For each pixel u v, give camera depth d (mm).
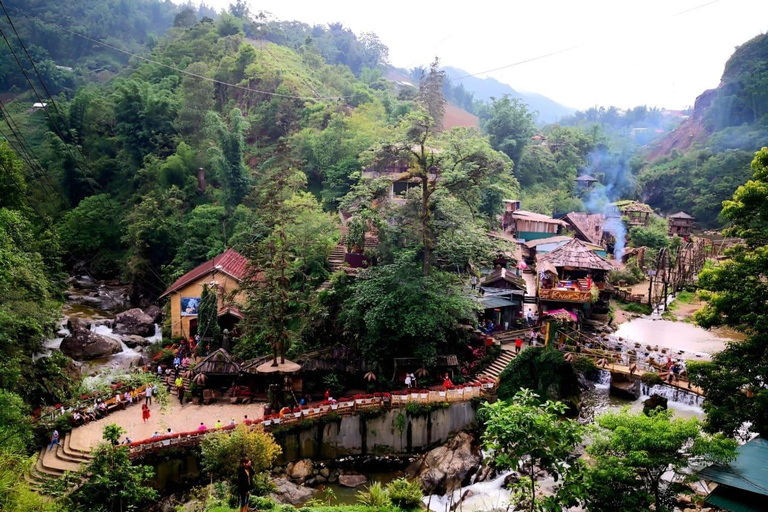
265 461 23922
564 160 100375
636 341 43719
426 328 35062
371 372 36750
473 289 42844
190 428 32625
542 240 62500
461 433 33000
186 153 71375
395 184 54250
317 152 68750
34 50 134375
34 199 67562
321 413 32812
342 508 23906
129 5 184000
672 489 19438
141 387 37312
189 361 41750
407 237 40094
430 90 84250
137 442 29125
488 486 28781
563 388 33938
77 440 30844
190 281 45719
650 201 108125
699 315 25062
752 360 23094
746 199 23969
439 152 44875
